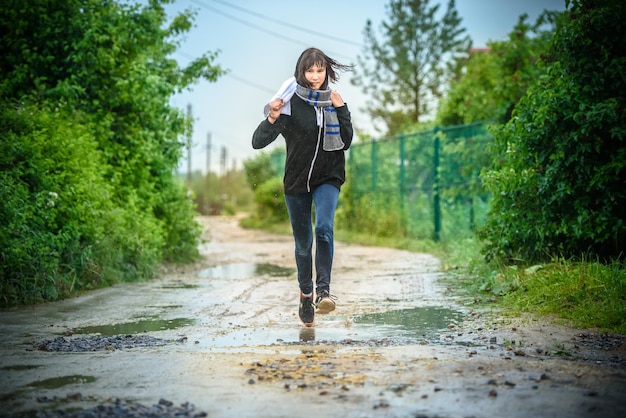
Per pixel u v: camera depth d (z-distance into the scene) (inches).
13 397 165.0
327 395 158.2
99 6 516.4
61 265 390.0
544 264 353.1
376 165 847.1
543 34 714.2
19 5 487.2
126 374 184.4
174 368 189.2
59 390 170.2
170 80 592.1
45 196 379.9
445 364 185.2
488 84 842.8
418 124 1059.3
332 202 239.6
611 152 348.8
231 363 193.6
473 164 616.1
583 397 152.9
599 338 231.9
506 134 399.2
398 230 778.8
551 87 372.8
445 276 433.7
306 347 220.4
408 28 1497.3
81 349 228.4
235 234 1173.1
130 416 146.8
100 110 502.9
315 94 231.6
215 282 441.1
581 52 360.2
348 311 308.0
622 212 347.9
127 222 479.5
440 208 690.2
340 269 498.6
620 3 351.9
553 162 362.9
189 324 282.4
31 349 228.7
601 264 319.6
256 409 149.8
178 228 582.6
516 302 306.5
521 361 188.9
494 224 406.0
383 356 199.5
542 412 143.6
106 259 429.7
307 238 250.1
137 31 530.0
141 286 419.8
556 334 239.1
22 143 394.0
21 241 354.3
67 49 498.0
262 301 348.2
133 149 525.7
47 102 465.1
